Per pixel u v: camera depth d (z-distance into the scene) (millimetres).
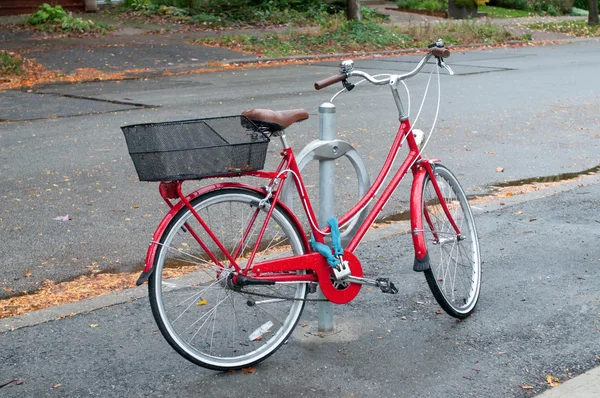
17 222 6262
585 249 5445
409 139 4148
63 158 8531
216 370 3678
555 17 32969
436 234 4312
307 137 9516
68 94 13633
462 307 4273
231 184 3613
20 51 18797
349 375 3666
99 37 21812
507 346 3971
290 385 3578
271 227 5773
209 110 11492
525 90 13641
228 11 25906
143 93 13609
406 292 4672
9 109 11992
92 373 3697
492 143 9266
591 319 4285
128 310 4418
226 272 3691
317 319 4289
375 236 5770
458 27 25062
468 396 3479
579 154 8727
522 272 5020
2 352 3910
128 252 5578
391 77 4066
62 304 4539
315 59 19734
